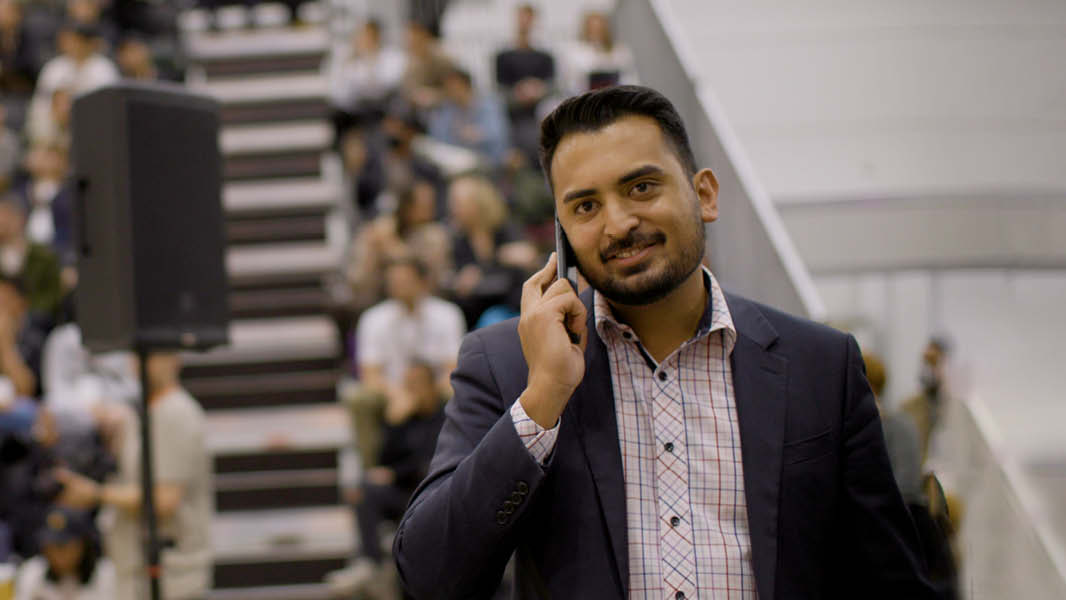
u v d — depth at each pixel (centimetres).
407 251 977
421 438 847
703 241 267
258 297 1281
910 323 712
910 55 782
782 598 257
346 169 1382
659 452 265
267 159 1442
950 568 309
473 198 1159
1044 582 460
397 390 880
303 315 1257
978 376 707
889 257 725
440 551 256
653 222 257
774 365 271
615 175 256
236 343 1221
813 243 731
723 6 839
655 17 884
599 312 274
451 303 1076
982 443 515
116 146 606
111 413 854
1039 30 777
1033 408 689
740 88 805
